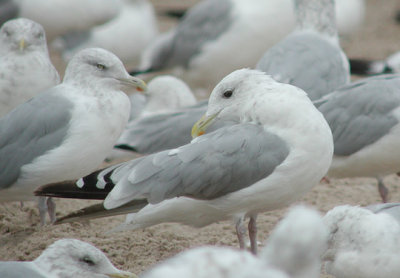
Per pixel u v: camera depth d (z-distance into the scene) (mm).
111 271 8914
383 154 12109
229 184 9625
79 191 10227
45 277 8516
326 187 14469
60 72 22438
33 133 11172
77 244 8852
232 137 9711
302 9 15773
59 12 20406
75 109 11125
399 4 33031
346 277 9320
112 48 22688
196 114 13414
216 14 18703
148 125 13625
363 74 19312
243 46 18625
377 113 12023
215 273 5145
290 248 5586
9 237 11703
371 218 9102
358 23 24203
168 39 19766
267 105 9742
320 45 14727
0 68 12609
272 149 9586
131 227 10000
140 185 9719
